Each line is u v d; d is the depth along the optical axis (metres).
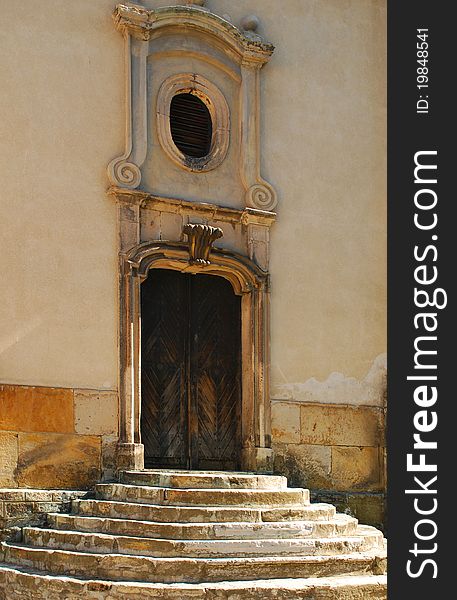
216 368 13.40
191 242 12.67
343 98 14.29
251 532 10.29
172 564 9.70
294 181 13.73
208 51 13.28
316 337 13.62
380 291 14.23
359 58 14.50
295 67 13.95
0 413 11.41
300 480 13.21
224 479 11.21
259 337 13.13
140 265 12.43
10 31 12.01
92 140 12.37
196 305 13.41
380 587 10.06
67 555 10.08
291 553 10.23
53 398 11.73
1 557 10.82
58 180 12.09
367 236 14.23
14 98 11.94
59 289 11.94
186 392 13.16
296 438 13.27
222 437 13.29
